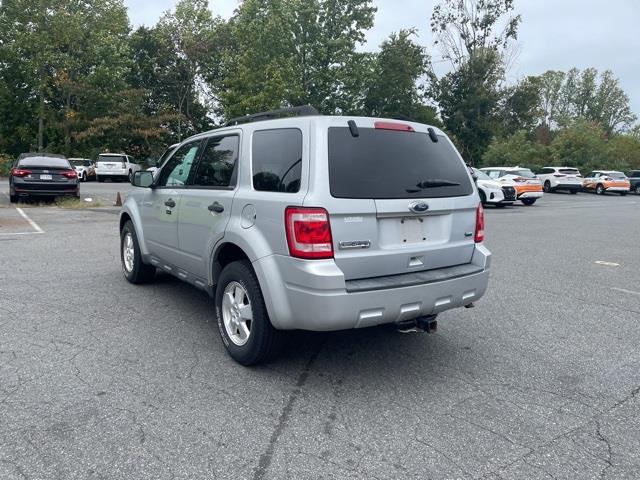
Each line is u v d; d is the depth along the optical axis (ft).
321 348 14.82
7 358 13.41
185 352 14.17
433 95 156.66
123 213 21.45
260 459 9.27
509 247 33.88
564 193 120.06
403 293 11.87
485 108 148.97
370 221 11.79
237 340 13.48
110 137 137.49
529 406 11.54
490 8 146.20
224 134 15.16
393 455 9.48
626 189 116.06
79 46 131.95
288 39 125.80
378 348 14.92
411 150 13.03
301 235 11.25
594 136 143.84
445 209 13.10
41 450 9.35
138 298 19.27
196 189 15.65
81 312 17.47
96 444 9.59
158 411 10.90
